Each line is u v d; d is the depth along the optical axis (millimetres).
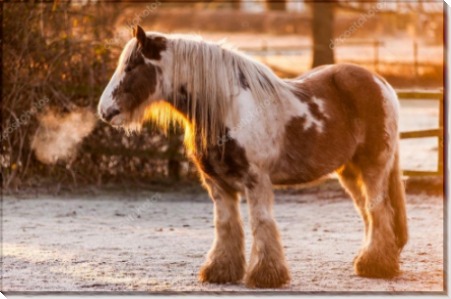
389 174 9734
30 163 17578
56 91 17391
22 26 17484
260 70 9125
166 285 9273
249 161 8789
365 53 44250
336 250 11344
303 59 42594
